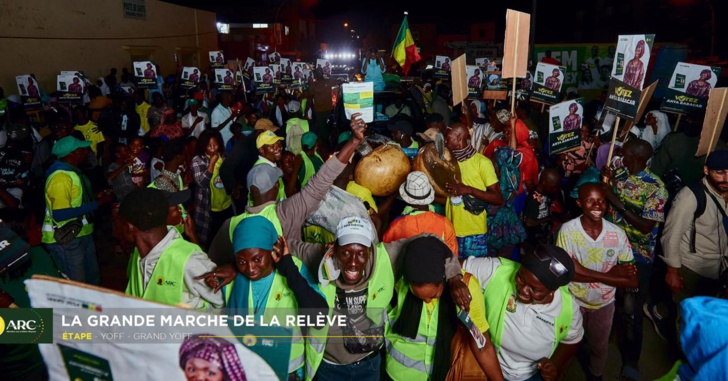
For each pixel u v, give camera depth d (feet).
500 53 80.07
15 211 14.12
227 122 31.91
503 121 22.81
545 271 8.60
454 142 15.67
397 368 9.82
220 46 106.73
